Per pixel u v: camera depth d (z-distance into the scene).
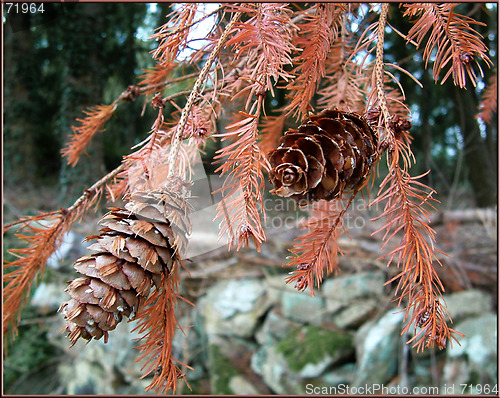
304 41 0.19
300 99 0.18
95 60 1.36
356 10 0.23
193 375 0.84
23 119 1.61
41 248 0.24
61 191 1.25
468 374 0.62
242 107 0.25
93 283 0.15
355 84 0.25
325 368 0.74
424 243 0.16
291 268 0.85
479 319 0.66
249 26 0.17
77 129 0.28
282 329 0.82
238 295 0.88
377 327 0.73
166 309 0.17
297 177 0.14
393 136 0.16
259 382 0.79
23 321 0.94
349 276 0.79
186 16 0.18
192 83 0.25
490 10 0.52
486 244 0.79
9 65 1.57
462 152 0.95
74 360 0.94
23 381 0.93
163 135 0.21
